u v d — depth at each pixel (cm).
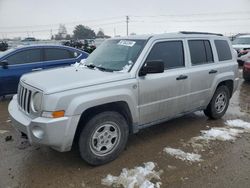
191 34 521
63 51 852
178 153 430
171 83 459
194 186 341
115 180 354
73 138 351
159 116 461
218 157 417
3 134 512
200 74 512
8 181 352
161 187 339
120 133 402
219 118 604
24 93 379
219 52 574
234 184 345
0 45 2305
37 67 794
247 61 1120
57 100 335
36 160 408
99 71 424
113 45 488
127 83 398
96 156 382
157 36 457
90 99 356
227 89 598
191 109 522
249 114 647
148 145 461
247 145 461
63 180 355
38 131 342
